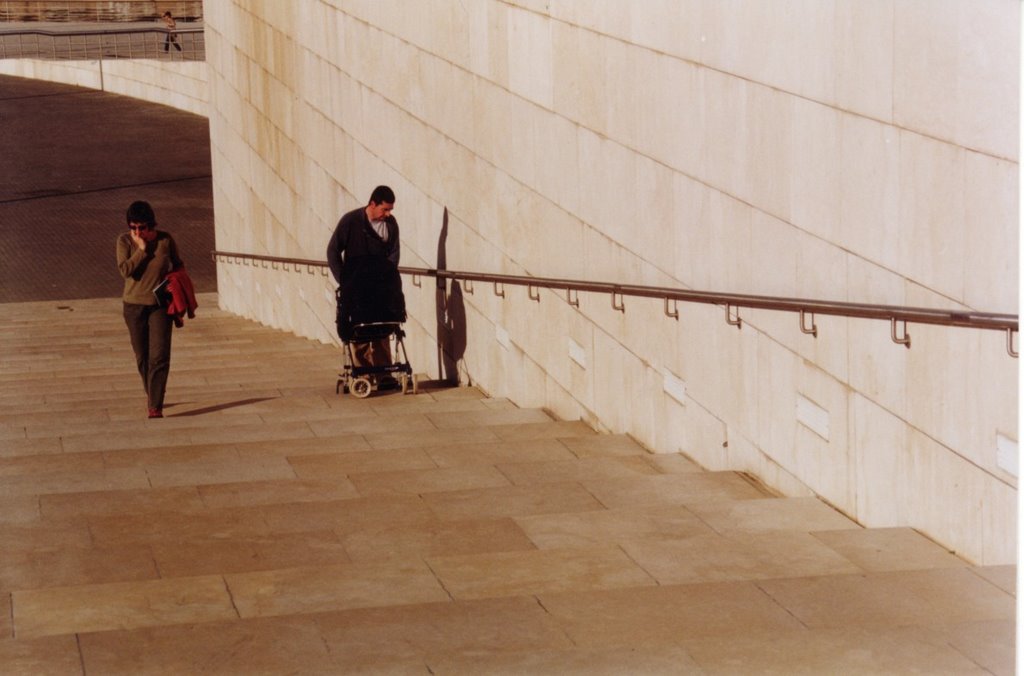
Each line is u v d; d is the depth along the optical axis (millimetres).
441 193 11266
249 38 19625
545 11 8570
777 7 5738
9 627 3871
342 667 3391
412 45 11758
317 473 6871
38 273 22922
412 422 8750
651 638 3672
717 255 6496
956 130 4480
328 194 15516
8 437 8469
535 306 9328
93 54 44094
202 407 10227
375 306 10367
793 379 5887
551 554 4605
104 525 5379
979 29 4324
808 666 3324
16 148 33469
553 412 9172
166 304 9484
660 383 7418
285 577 4332
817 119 5445
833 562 4598
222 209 22844
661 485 6246
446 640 3613
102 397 11383
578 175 8266
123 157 32906
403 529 5199
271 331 18594
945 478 4738
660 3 6926
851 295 5270
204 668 3387
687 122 6727
